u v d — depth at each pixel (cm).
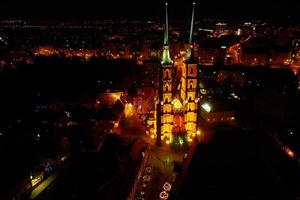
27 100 14638
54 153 9675
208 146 8919
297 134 10356
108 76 19075
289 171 7831
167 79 10738
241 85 16488
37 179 8700
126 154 9569
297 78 16338
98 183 8194
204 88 15538
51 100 14588
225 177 7556
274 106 12681
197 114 11350
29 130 11200
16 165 8731
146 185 8931
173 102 11350
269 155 8606
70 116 12781
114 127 12306
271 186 7206
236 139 9400
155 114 11831
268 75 16638
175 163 9469
